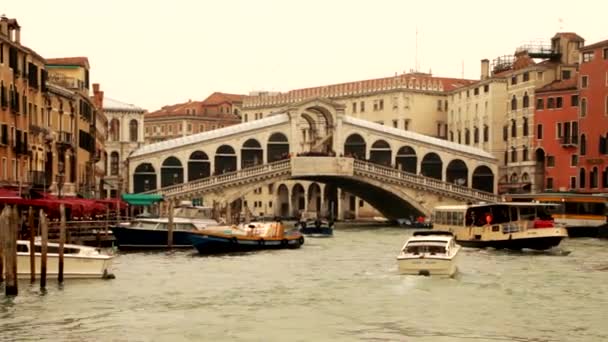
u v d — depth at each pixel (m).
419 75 125.25
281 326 30.83
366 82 124.00
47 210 44.84
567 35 99.75
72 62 77.00
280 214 132.38
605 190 83.81
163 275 43.28
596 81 84.62
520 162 98.19
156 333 29.55
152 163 89.06
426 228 88.00
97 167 87.19
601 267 47.16
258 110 137.88
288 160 87.00
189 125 147.12
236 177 84.69
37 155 58.56
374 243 66.19
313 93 130.75
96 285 38.66
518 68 101.44
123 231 56.25
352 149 95.00
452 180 97.31
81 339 28.52
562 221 71.56
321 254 55.97
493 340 29.02
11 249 34.25
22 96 54.69
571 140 89.69
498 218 59.06
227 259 51.94
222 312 33.28
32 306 33.31
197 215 69.88
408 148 95.88
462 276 43.16
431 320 31.97
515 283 40.72
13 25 53.94
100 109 91.88
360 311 33.59
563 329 30.62
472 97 110.12
